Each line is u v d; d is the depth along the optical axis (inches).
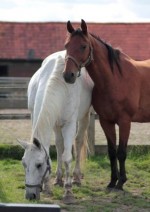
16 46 989.2
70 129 259.6
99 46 272.1
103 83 274.1
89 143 382.9
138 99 286.0
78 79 266.8
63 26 1032.2
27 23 1034.7
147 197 273.0
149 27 1041.5
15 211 108.0
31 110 289.4
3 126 548.1
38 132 239.6
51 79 251.0
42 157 231.8
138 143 440.8
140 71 289.7
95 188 292.4
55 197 263.6
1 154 380.2
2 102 741.9
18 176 320.8
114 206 251.6
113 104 276.4
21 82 774.5
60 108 251.3
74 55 247.9
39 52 981.8
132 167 352.8
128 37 1021.8
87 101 285.9
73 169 315.6
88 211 238.8
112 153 291.0
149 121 299.6
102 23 1050.1
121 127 280.7
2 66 978.7
